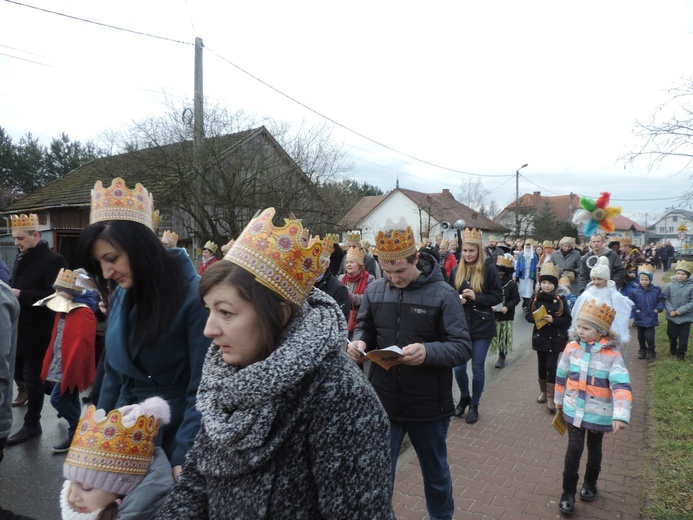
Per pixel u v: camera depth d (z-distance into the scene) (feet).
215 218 53.83
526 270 41.27
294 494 3.71
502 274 23.15
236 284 3.96
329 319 4.19
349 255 18.42
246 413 3.75
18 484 12.53
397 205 143.13
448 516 9.22
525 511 11.10
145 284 6.28
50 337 15.52
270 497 3.71
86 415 6.02
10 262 54.03
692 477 11.91
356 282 18.28
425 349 8.36
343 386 3.83
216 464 4.03
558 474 12.87
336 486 3.59
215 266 4.16
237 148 53.26
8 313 8.32
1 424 8.32
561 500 11.07
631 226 221.46
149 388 6.70
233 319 4.04
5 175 103.91
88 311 14.25
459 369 16.81
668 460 13.03
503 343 23.16
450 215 147.54
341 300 13.39
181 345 6.50
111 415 5.78
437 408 8.87
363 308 10.13
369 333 10.05
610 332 11.02
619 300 18.31
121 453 5.69
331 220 61.00
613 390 10.70
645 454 13.71
